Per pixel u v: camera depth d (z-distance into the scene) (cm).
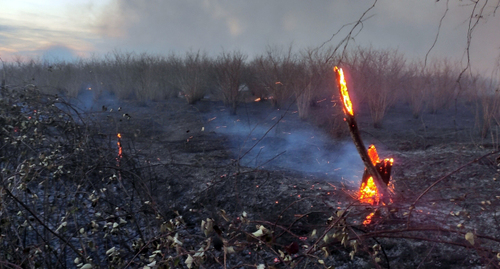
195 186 397
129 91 1110
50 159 286
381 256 257
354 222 287
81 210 307
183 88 1059
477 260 246
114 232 213
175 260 160
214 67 1083
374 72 809
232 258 257
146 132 688
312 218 321
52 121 390
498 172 418
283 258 172
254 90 1086
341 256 259
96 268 204
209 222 156
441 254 254
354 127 234
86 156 354
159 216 259
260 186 398
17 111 381
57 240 278
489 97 713
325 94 891
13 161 338
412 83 873
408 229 204
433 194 364
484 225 290
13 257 214
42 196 328
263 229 162
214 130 742
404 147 588
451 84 873
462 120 789
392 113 902
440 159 488
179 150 567
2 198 220
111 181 305
